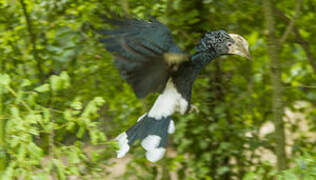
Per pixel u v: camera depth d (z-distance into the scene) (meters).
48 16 11.24
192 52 10.67
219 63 11.41
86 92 11.09
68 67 11.27
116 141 7.72
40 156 6.99
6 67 10.65
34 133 7.09
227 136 11.18
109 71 11.23
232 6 11.12
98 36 10.95
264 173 10.36
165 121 7.70
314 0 11.38
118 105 11.49
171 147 12.52
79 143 7.72
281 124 9.43
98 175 10.07
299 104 12.01
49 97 9.42
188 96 7.69
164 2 10.80
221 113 10.88
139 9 10.66
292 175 7.23
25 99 7.80
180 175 11.54
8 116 7.16
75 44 11.23
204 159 11.01
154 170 11.06
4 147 7.02
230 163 11.76
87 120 7.46
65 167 7.39
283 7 11.61
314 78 11.81
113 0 10.88
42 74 10.83
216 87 11.41
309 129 11.81
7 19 10.97
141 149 10.92
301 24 11.54
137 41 6.43
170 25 11.00
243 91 11.63
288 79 11.94
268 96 11.70
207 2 10.78
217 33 7.58
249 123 11.68
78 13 11.00
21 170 6.98
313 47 11.70
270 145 11.20
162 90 7.68
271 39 9.49
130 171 11.06
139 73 6.59
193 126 11.20
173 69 7.21
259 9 11.09
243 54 7.52
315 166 7.29
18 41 11.04
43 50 11.06
